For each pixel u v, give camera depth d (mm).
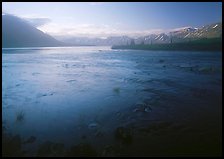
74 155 7609
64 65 47469
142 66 42062
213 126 10211
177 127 10211
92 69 38438
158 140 8828
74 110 13461
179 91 18359
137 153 7789
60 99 16359
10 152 7855
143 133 9578
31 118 11922
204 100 15094
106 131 9930
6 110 13516
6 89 20359
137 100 15656
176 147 8180
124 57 76688
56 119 11750
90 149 7844
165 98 16047
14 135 9492
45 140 9016
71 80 25859
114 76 29031
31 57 84938
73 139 9125
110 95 17516
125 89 19828
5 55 101188
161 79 25297
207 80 23359
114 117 11984
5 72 34406
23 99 16453
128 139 8758
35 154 7766
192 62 46906
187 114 12164
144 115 12164
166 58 64125
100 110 13383
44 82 24453
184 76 27109
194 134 9328
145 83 22938
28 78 27766
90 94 17922
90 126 10602
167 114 12250
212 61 48594
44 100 16047
